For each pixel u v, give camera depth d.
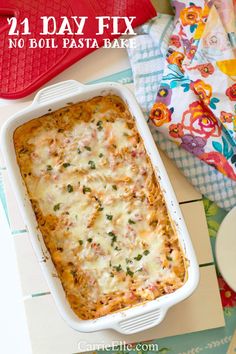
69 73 0.99
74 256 0.89
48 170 0.90
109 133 0.91
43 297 0.94
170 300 0.83
